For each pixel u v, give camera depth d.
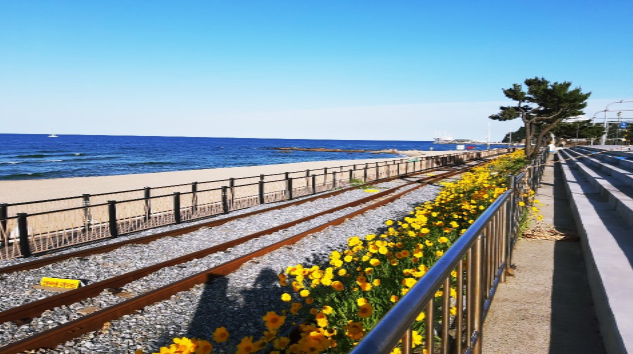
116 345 4.66
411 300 1.44
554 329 3.41
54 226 12.50
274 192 17.52
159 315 5.40
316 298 4.40
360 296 4.19
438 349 3.26
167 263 7.56
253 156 94.56
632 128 59.31
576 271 4.92
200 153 103.69
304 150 146.25
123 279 6.68
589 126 57.19
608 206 7.64
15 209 14.97
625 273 3.65
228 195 17.81
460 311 2.44
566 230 7.16
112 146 138.12
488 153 65.31
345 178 26.33
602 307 3.33
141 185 23.52
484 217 3.16
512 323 3.53
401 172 32.84
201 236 10.25
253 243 9.34
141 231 11.38
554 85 32.91
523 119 33.91
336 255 4.46
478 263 2.94
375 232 10.26
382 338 1.12
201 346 2.65
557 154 42.53
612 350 2.74
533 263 5.26
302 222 11.70
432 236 6.49
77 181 25.83
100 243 10.09
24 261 8.48
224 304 5.78
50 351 4.46
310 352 2.65
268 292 6.20
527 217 7.54
